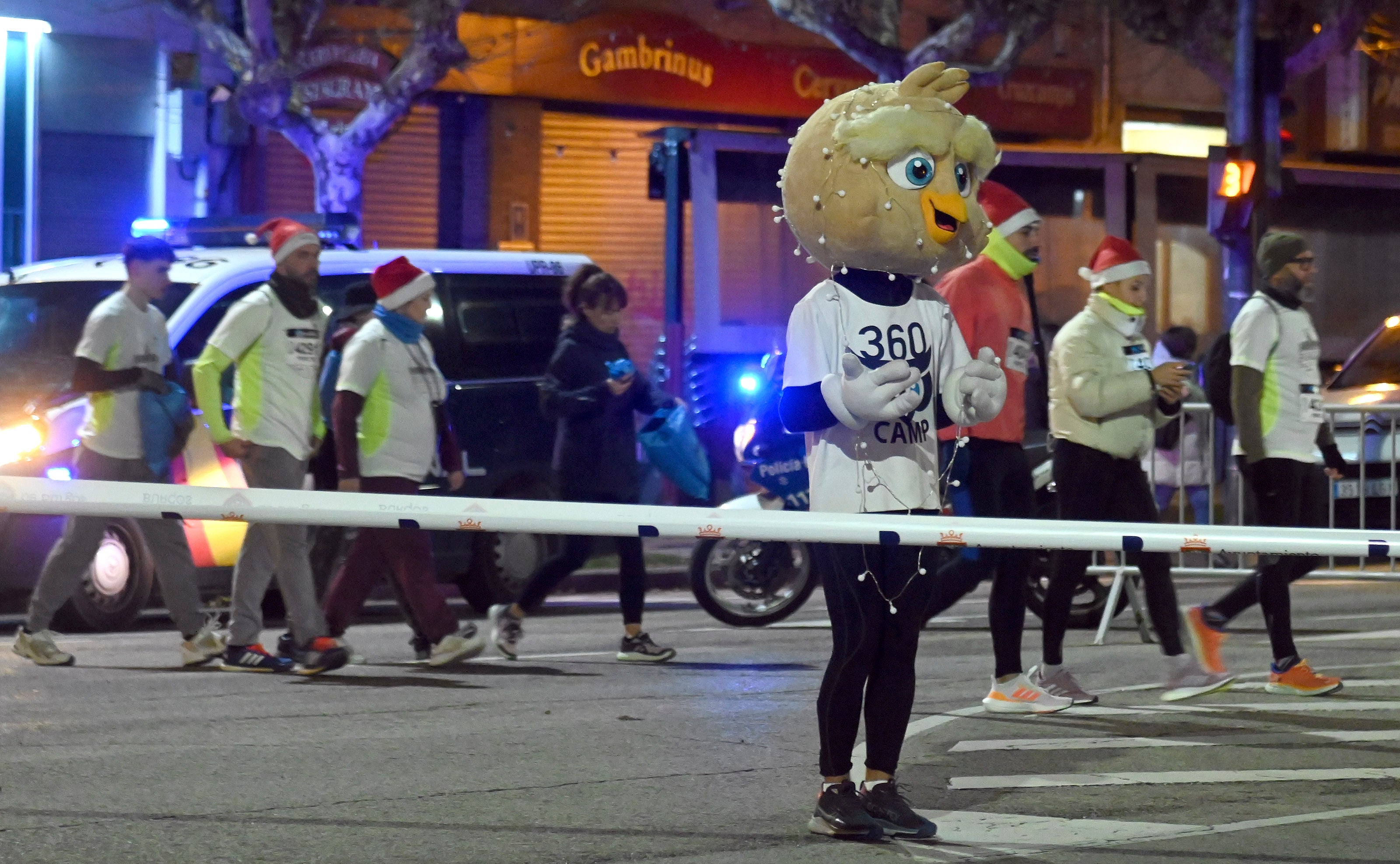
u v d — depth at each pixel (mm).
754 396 33219
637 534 8922
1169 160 39625
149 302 17141
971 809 10312
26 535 19781
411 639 17641
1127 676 16203
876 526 8984
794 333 9719
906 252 9586
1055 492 14641
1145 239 39438
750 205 35125
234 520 8859
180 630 16984
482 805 10297
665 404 17953
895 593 9695
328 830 9617
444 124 43750
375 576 16906
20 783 10852
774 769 11484
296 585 16094
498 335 23562
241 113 36625
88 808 10141
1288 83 43406
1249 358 15180
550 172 44656
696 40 45156
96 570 20062
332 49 39312
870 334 9711
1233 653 17938
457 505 8906
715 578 20828
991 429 13727
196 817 9906
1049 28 40000
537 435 23516
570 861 8961
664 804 10383
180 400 16984
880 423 9727
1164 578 14695
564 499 17656
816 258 9930
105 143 39656
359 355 16344
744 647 18594
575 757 11867
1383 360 30188
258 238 23109
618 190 45344
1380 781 11117
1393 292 43031
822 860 9016
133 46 39625
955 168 9680
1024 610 14094
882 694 9711
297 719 13453
